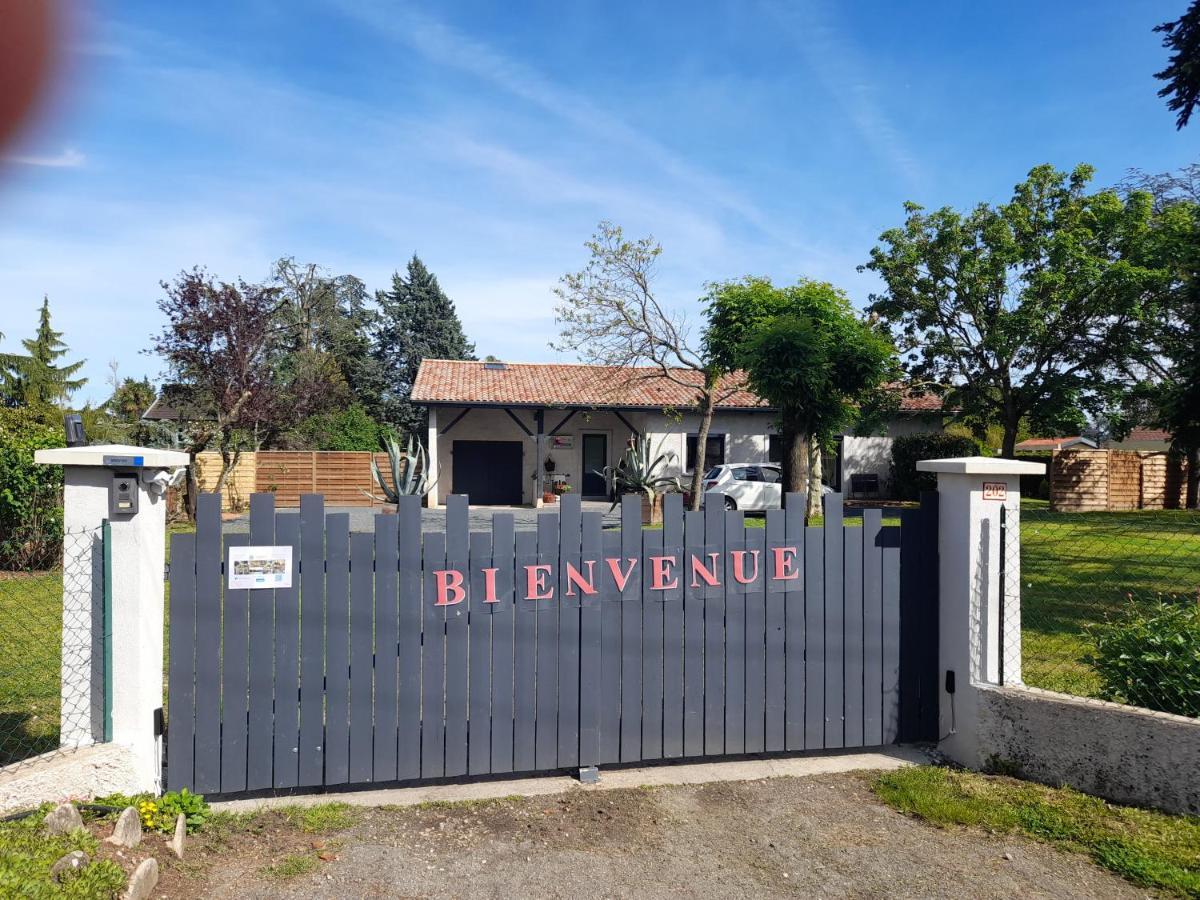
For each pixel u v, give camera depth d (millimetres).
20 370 30641
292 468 23062
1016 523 4426
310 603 3791
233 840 3330
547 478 24906
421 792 3906
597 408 23203
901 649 4641
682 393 24312
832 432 16141
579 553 4141
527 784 4035
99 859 2729
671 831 3527
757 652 4410
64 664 3375
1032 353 21953
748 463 22031
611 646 4195
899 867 3209
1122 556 11031
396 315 44156
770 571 4438
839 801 3865
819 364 14820
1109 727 3797
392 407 40188
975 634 4348
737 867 3207
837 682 4535
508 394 23625
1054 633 6715
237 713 3707
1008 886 3057
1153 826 3467
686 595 4305
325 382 19750
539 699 4082
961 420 23875
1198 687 3854
